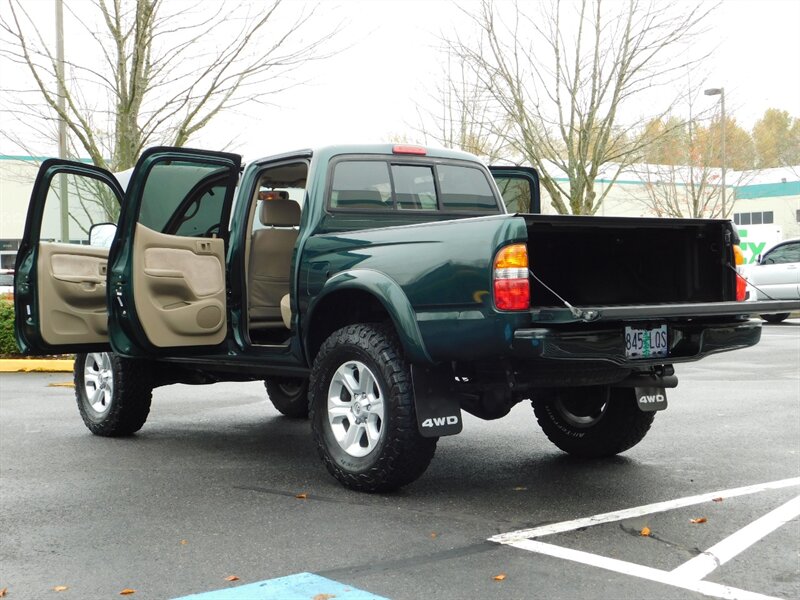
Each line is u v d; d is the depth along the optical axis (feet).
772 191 188.24
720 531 14.25
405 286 16.17
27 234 21.77
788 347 49.52
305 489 17.49
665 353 15.79
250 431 24.85
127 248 19.35
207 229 20.68
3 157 51.16
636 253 17.62
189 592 11.64
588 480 18.04
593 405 19.79
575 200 54.13
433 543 13.71
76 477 18.70
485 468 19.29
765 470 18.79
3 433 24.34
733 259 17.19
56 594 11.64
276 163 20.26
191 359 22.44
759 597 11.31
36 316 21.74
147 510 15.89
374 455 16.63
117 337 20.13
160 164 19.42
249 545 13.70
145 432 24.66
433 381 16.29
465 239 15.37
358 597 11.36
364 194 19.56
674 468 19.11
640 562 12.73
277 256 21.97
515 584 11.83
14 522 15.15
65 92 40.27
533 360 15.71
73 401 30.91
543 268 16.78
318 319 18.44
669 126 59.31
